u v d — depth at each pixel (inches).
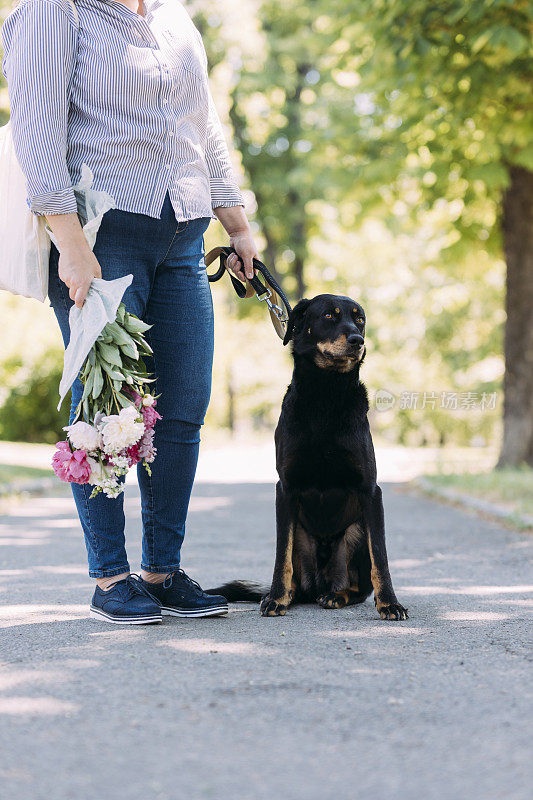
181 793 89.9
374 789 90.5
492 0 386.3
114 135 162.9
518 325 633.0
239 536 343.9
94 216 160.2
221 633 161.8
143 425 157.0
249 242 194.2
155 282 175.6
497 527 369.4
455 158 564.7
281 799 88.5
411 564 265.9
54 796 89.3
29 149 156.6
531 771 94.2
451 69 445.7
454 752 100.0
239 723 109.7
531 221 621.3
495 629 166.1
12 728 108.0
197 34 180.7
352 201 649.0
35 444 1075.9
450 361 1391.5
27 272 164.2
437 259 705.6
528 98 458.9
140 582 177.5
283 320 197.6
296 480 191.0
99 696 120.5
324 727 108.3
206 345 180.2
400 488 608.4
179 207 169.8
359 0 466.0
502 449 641.6
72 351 156.3
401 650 148.3
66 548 305.4
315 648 149.4
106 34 163.3
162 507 178.9
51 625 168.1
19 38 159.6
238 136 1283.2
